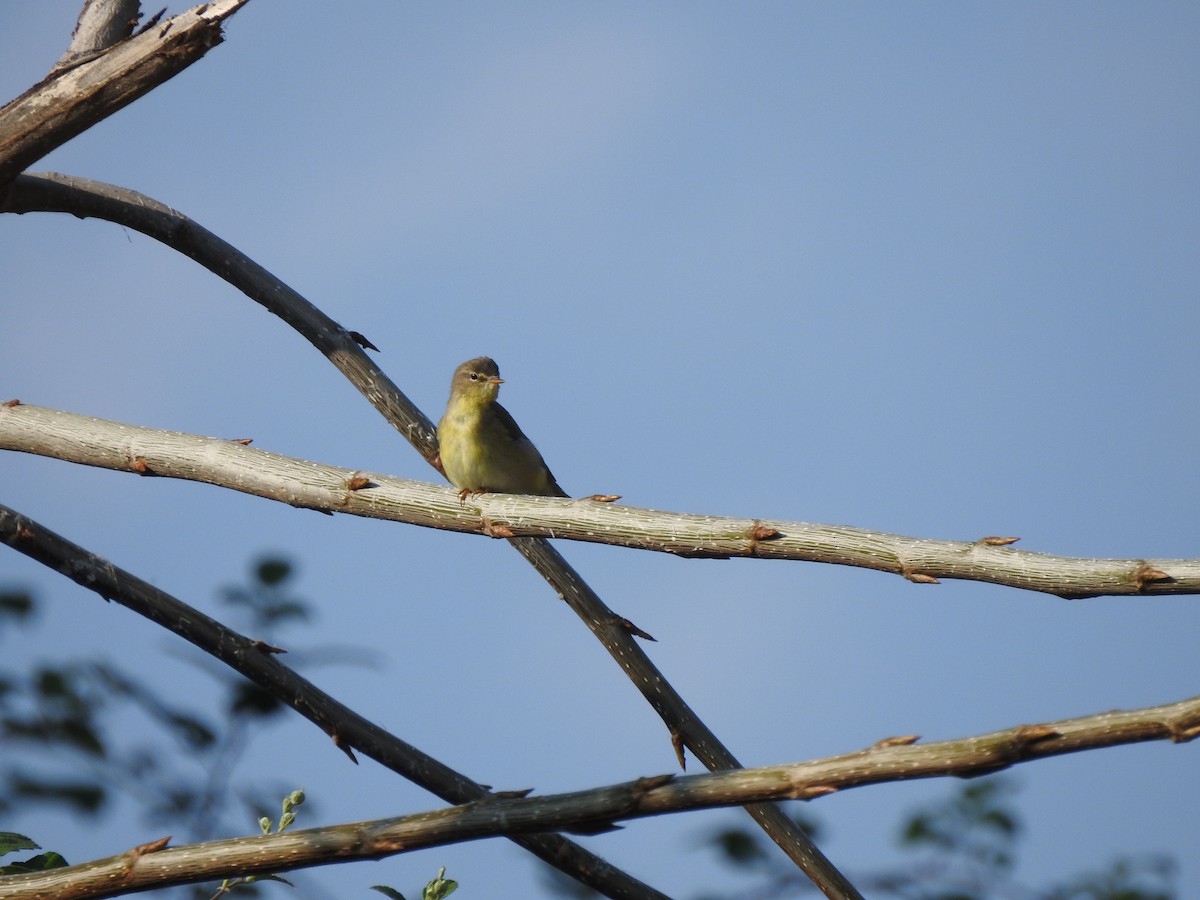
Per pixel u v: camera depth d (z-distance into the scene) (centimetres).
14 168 984
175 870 684
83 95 959
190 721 954
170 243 1198
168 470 930
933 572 734
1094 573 700
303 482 904
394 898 821
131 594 866
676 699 1092
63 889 687
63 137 973
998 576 718
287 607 1018
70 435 944
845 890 1001
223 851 681
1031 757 592
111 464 940
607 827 651
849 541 754
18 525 855
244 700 967
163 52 951
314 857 671
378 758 878
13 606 956
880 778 605
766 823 1003
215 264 1207
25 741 914
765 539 776
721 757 1083
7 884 696
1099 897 1028
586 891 980
